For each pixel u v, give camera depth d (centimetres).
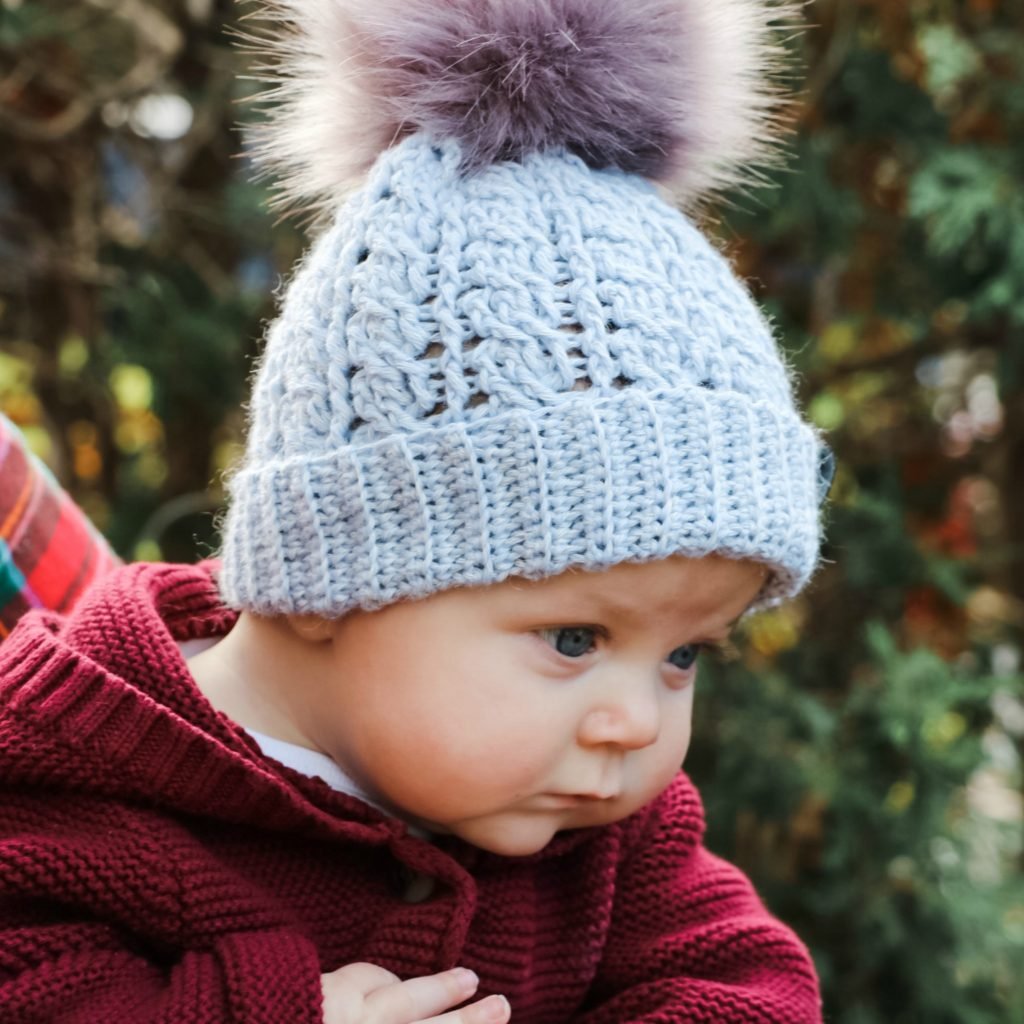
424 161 110
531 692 103
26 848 101
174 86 263
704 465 101
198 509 266
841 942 233
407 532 103
